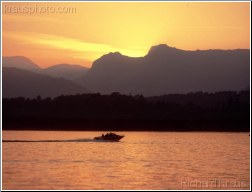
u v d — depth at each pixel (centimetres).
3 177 18000
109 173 19525
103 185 16825
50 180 17588
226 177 18938
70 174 19000
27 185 16588
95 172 19712
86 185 16750
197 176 19125
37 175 18600
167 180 18075
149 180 17988
